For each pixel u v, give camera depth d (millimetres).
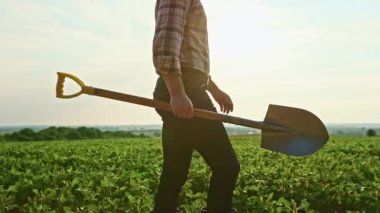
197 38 2055
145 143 14648
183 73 2004
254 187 3807
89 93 2102
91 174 4660
